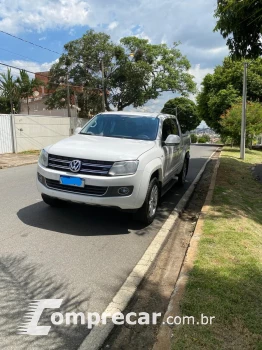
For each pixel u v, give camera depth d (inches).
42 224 206.2
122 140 223.8
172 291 135.5
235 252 162.2
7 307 119.0
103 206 184.2
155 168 207.9
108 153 186.9
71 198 186.9
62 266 151.8
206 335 100.9
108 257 164.4
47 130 850.1
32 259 157.4
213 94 1159.0
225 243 173.8
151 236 197.8
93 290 132.7
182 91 1379.2
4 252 164.1
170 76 1332.4
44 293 128.9
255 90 1074.1
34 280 138.3
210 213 234.5
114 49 1224.8
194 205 289.3
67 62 1243.2
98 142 212.7
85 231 198.2
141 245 182.7
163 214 248.1
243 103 701.3
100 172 182.2
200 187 374.0
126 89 1258.6
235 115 903.1
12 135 717.9
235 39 329.1
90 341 103.3
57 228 200.5
